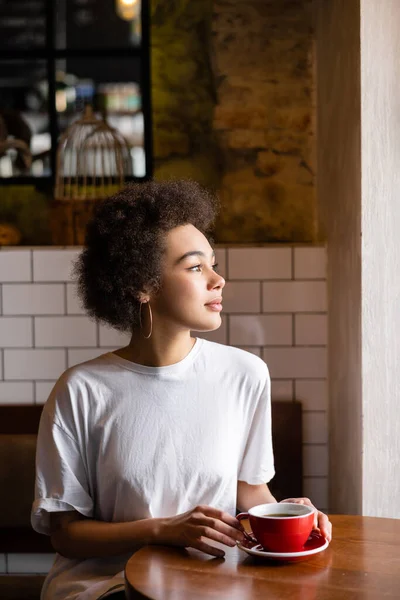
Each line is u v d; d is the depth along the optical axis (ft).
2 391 9.23
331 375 8.90
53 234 9.57
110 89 10.57
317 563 4.35
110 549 4.95
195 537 4.55
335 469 8.66
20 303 9.19
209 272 5.27
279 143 10.18
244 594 3.90
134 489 5.19
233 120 10.21
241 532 4.54
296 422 9.05
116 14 10.63
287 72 10.12
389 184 7.03
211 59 10.21
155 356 5.39
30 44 10.69
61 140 10.15
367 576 4.15
